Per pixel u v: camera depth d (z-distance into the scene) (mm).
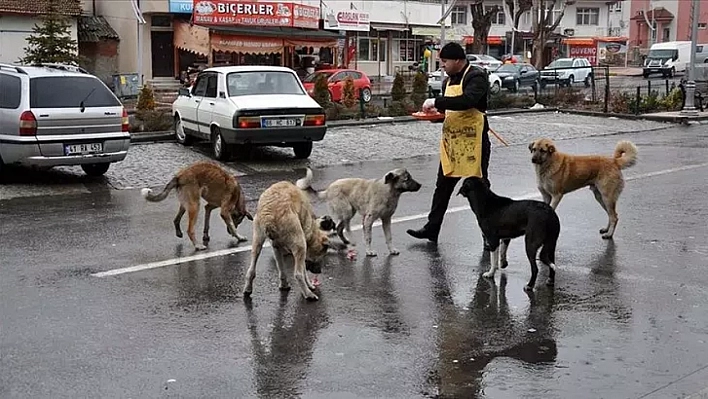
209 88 16359
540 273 7910
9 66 13219
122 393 5109
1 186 12812
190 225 8797
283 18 38719
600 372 5449
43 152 12398
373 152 17344
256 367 5539
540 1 55938
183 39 37062
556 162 9227
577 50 71938
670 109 27984
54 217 10562
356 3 49188
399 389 5188
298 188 7266
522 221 7363
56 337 6094
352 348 5906
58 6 26766
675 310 6750
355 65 49469
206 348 5891
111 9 37688
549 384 5254
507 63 42594
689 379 5324
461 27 70062
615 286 7453
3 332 6191
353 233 9602
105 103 12984
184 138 17484
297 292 7289
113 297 7098
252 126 14984
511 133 21188
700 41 75312
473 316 6637
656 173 14188
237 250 8812
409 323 6465
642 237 9383
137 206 11352
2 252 8680
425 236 9188
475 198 7633
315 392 5137
